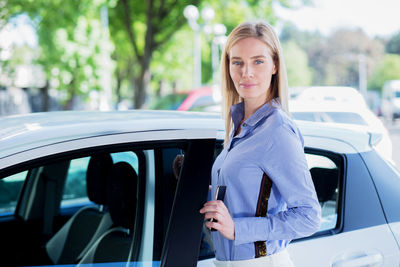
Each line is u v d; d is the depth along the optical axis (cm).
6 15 1392
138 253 174
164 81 3369
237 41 180
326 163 220
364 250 212
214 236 182
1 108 2620
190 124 198
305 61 7519
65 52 1484
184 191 167
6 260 256
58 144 156
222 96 201
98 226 216
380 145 246
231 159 172
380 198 223
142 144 169
